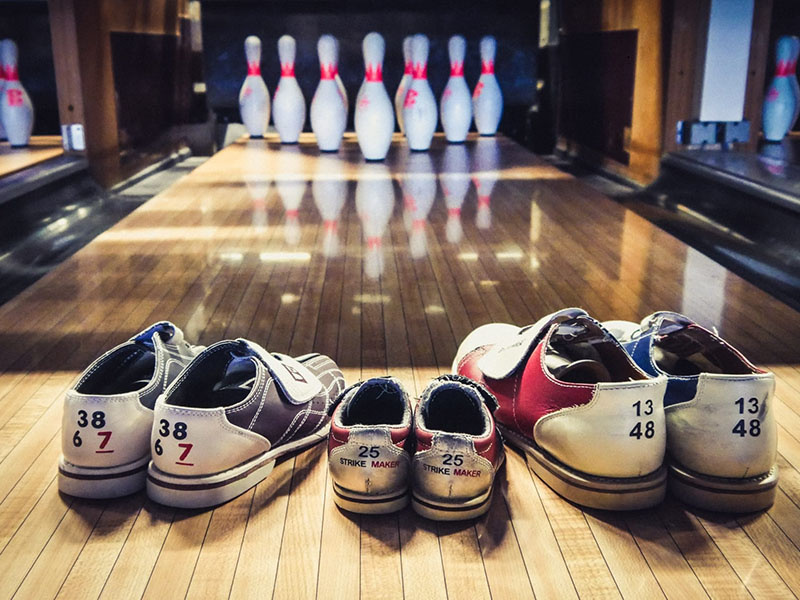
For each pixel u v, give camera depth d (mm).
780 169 2828
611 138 3939
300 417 1066
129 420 961
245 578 819
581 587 805
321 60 3811
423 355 1446
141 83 3922
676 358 1112
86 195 3184
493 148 4078
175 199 2795
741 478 925
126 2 3682
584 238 2295
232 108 4715
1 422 1182
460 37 4086
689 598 788
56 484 1006
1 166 2891
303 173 3301
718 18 3170
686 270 1983
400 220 2500
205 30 4578
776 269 2168
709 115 3312
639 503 926
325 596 791
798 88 3875
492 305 1729
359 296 1785
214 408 973
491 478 927
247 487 984
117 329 1579
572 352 1105
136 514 937
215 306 1718
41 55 4168
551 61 4730
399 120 4469
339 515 934
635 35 3553
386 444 905
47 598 791
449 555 856
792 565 838
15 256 2355
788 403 1234
